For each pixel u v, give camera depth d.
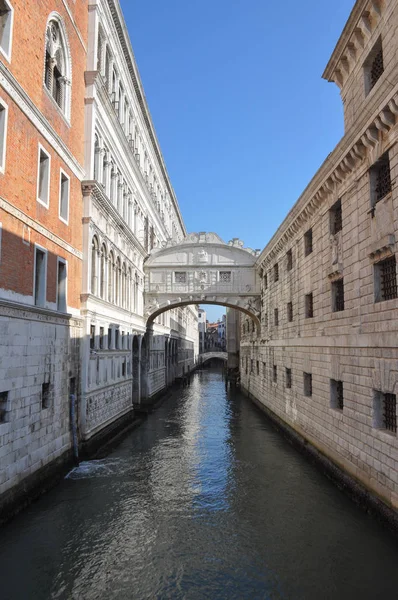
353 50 13.46
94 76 17.89
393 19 10.92
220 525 11.30
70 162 15.89
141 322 29.92
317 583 8.69
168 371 45.53
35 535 10.58
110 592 8.40
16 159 11.53
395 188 10.52
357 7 12.30
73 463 15.64
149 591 8.46
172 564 9.42
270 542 10.37
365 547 9.98
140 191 30.06
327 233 15.80
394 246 10.62
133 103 27.42
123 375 24.17
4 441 10.68
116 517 11.71
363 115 11.38
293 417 20.48
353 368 13.02
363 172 12.41
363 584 8.65
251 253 31.11
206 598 8.23
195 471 15.86
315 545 10.18
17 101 11.49
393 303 10.56
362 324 12.41
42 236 13.34
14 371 11.27
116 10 20.94
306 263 18.66
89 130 17.83
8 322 10.98
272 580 8.82
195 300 30.83
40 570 9.09
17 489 11.34
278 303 24.73
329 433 15.11
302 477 15.12
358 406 12.59
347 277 13.62
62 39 15.48
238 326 59.75
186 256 31.20
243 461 17.25
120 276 23.78
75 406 16.17
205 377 64.69
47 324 13.59
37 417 12.70
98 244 19.05
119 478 14.84
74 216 16.45
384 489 10.86
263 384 29.55
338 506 12.36
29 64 12.43
